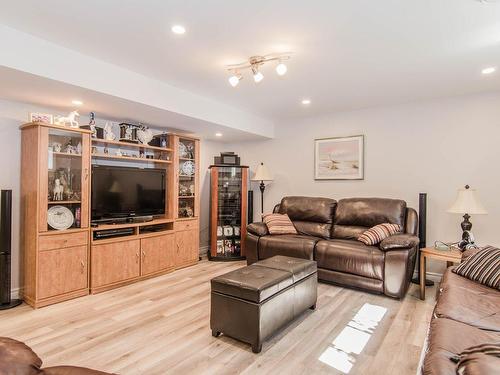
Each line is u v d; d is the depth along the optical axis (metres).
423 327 2.61
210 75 3.19
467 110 3.84
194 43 2.49
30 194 3.09
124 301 3.14
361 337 2.44
